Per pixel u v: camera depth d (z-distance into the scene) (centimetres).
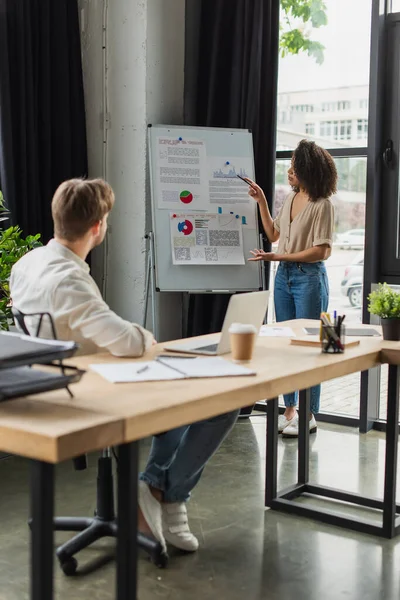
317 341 278
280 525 312
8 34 448
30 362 166
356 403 488
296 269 443
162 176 466
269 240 471
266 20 469
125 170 493
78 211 245
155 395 191
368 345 284
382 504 331
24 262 251
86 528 281
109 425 166
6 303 377
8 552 283
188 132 473
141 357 245
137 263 493
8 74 443
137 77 481
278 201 508
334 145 479
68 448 156
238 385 206
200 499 342
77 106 491
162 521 279
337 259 486
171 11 491
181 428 275
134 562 185
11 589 253
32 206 464
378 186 466
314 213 433
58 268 239
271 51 471
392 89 461
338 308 489
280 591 253
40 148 473
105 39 492
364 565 275
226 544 292
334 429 473
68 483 360
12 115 454
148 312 496
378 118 459
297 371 228
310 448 429
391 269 471
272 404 327
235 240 475
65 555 263
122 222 498
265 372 225
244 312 255
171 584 257
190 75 500
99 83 498
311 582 260
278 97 500
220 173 474
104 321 234
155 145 467
